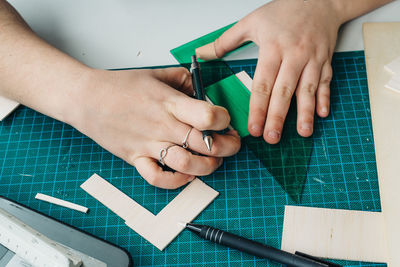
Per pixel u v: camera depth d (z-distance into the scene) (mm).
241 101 863
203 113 671
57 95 768
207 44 928
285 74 796
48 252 514
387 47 873
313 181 756
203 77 909
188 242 712
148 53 942
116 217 754
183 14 998
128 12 1015
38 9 1033
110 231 735
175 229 720
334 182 751
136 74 786
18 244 540
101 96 751
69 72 779
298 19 861
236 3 1002
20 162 847
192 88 866
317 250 676
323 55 833
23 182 817
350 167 766
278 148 795
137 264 692
